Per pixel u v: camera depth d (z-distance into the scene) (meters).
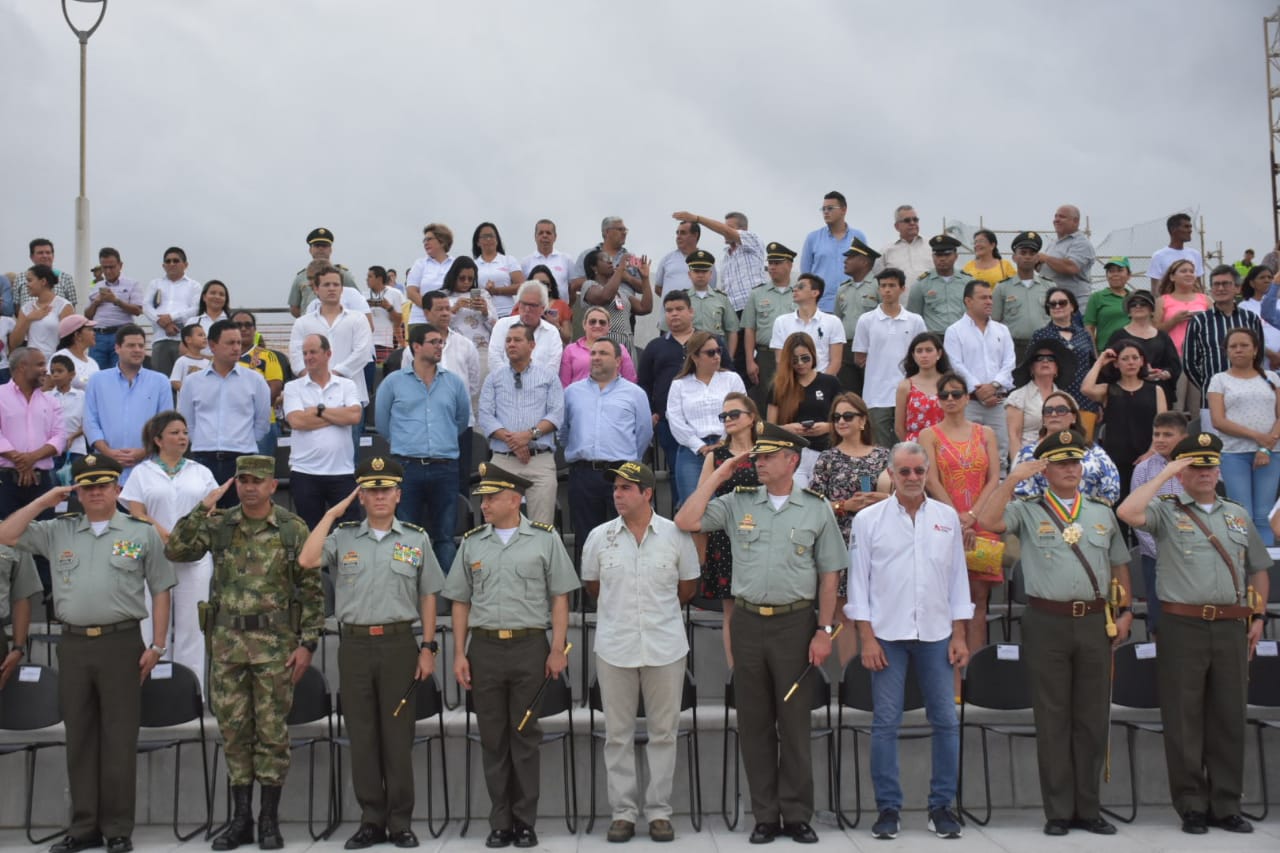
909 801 7.01
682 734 6.77
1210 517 6.50
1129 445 8.95
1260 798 7.05
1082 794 6.33
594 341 9.67
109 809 6.29
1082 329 9.95
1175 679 6.45
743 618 6.32
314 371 8.72
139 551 6.47
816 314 10.20
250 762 6.34
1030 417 8.80
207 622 6.43
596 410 8.59
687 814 6.91
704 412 8.52
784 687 6.23
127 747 6.34
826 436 8.55
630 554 6.38
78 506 9.30
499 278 11.62
